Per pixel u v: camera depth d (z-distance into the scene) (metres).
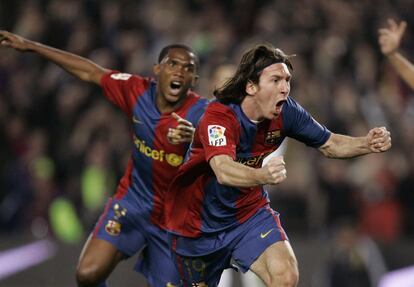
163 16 49.78
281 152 40.25
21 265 38.03
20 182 41.75
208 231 22.05
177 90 24.58
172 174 24.84
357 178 41.41
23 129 44.66
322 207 40.12
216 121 20.66
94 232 25.81
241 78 20.70
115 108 44.66
